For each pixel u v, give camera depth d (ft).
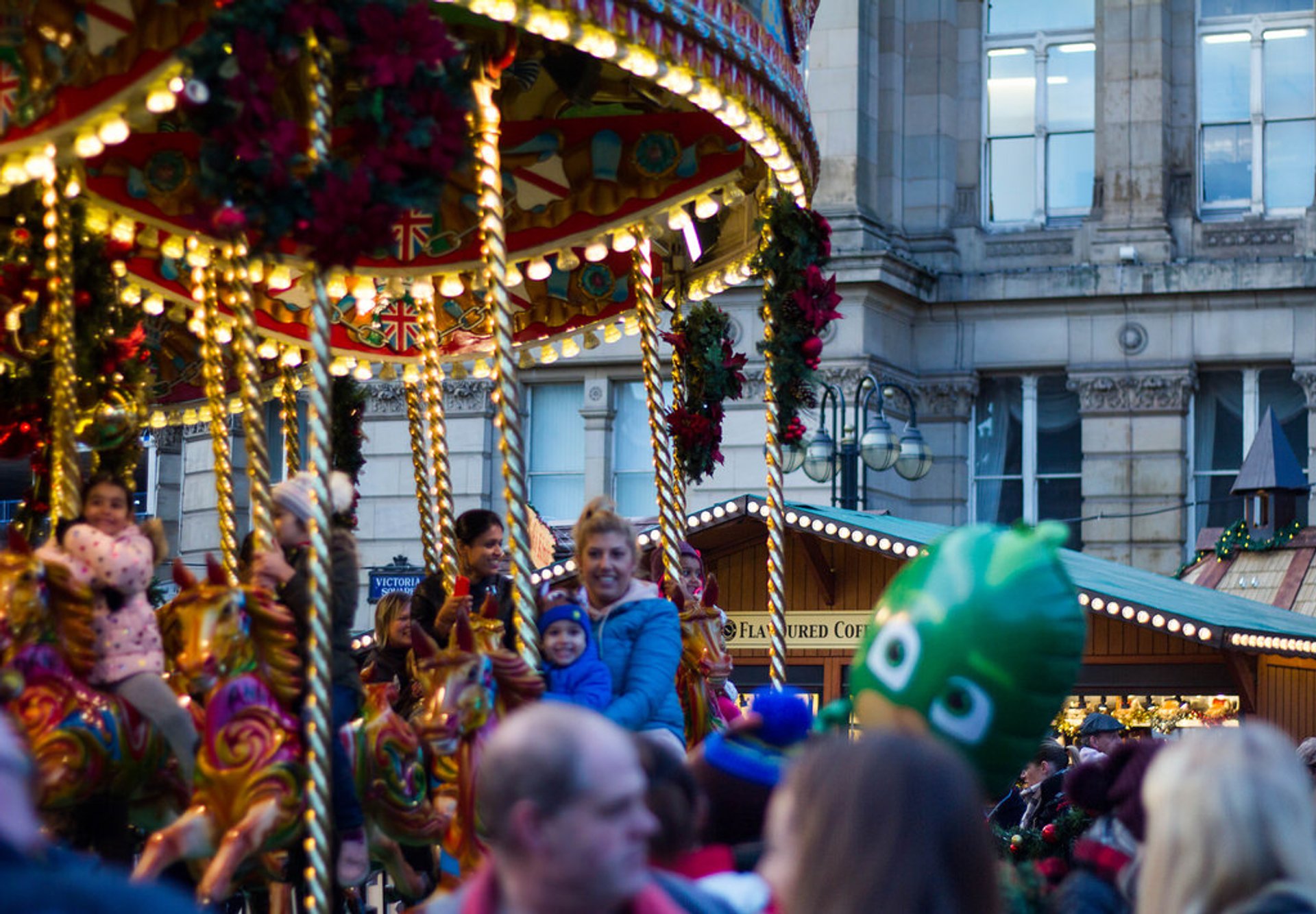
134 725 25.22
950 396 109.91
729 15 29.37
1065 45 113.39
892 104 111.65
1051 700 20.35
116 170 36.11
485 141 29.43
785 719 19.24
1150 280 107.14
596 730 12.60
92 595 24.93
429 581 34.99
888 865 12.20
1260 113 110.52
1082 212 112.47
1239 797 13.99
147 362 41.50
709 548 76.02
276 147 22.98
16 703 24.08
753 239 40.75
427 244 39.52
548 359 45.65
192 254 37.06
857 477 79.30
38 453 34.73
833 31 108.58
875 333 105.29
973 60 113.60
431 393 40.81
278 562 26.25
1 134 25.76
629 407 110.11
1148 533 106.63
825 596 74.79
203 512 105.60
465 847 26.08
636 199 38.37
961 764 12.73
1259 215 109.70
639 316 39.58
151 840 24.47
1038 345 109.19
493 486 110.11
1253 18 110.93
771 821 13.37
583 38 26.45
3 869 9.94
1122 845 20.57
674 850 15.65
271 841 24.82
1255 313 106.32
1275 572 86.79
